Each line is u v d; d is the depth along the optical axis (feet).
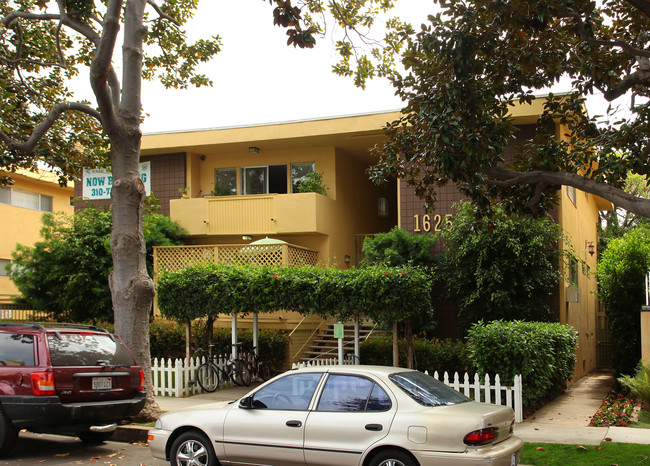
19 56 43.42
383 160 38.22
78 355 28.89
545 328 40.78
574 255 53.16
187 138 67.26
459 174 33.17
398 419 21.22
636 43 35.27
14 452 30.14
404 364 49.83
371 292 43.19
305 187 65.46
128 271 35.63
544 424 35.91
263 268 48.55
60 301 63.46
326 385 23.27
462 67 32.01
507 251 49.93
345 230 69.46
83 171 71.72
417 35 32.63
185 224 66.80
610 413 39.01
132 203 35.99
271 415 23.41
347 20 43.24
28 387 27.17
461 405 22.40
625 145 33.73
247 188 70.69
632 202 26.91
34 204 91.71
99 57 32.73
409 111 36.09
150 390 35.91
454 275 52.54
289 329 58.85
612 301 54.08
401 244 55.36
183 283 49.67
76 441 33.42
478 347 38.14
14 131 45.47
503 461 20.62
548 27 33.96
